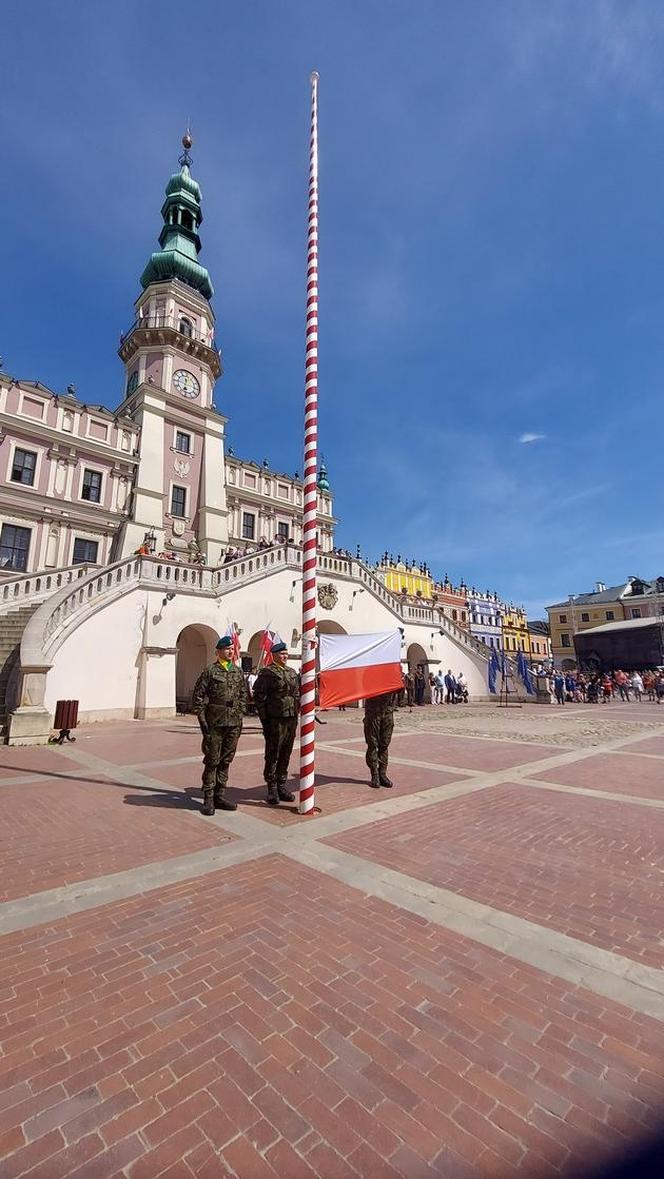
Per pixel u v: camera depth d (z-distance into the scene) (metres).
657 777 7.92
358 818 5.65
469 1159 1.74
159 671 17.17
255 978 2.79
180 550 27.56
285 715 6.36
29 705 11.31
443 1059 2.20
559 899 3.74
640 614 61.50
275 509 34.62
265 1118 1.91
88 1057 2.22
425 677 27.38
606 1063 2.17
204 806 5.85
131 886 3.95
